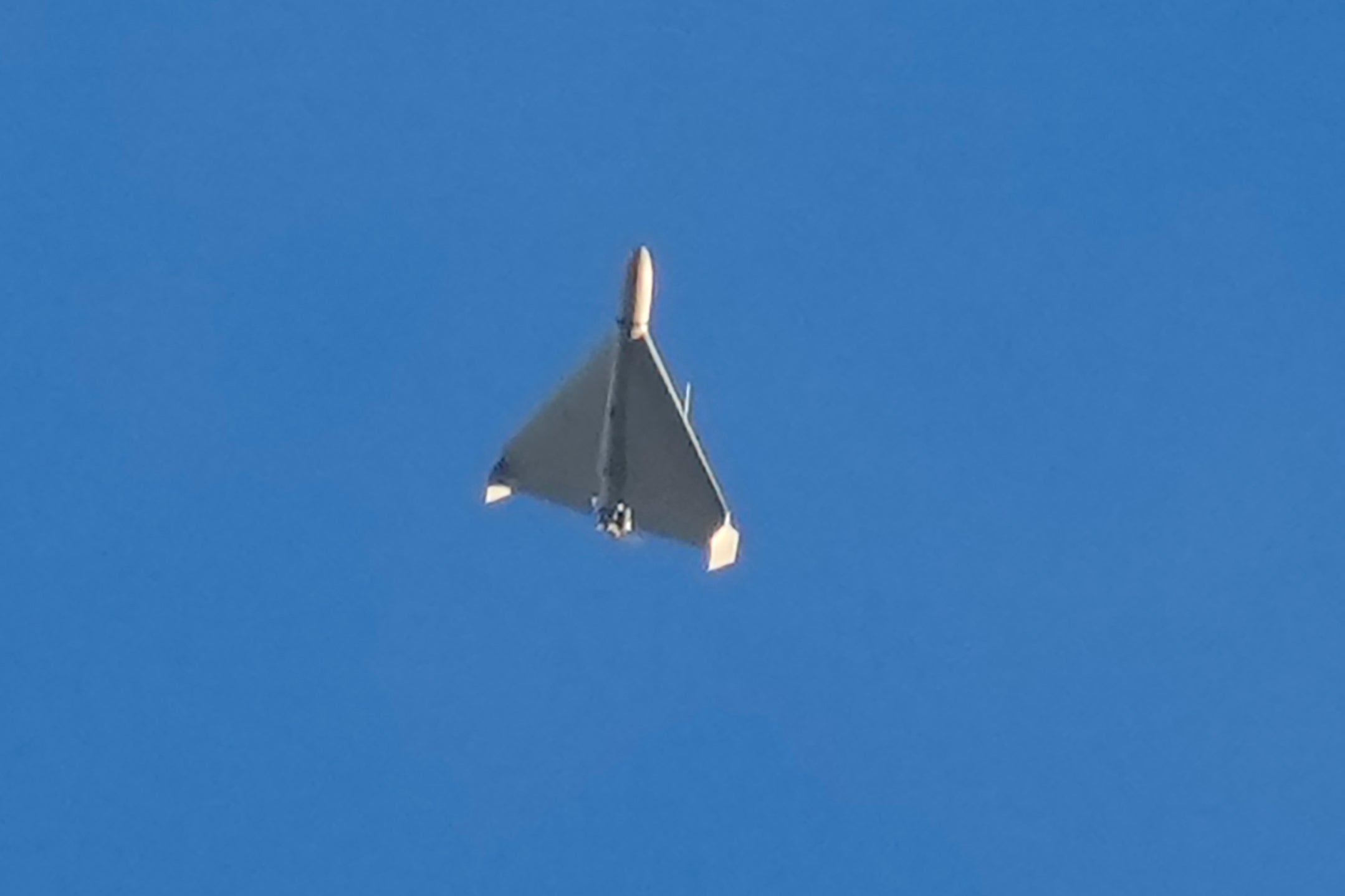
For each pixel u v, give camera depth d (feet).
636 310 519.19
